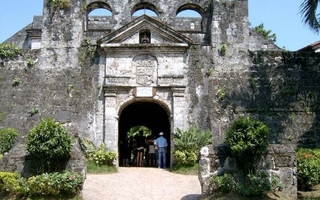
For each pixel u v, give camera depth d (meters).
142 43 23.17
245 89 23.48
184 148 20.91
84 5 24.52
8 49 24.00
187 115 22.70
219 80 23.45
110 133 22.34
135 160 26.11
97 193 14.83
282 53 24.27
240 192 12.97
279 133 22.73
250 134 13.16
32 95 23.22
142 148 25.05
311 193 14.76
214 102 23.03
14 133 21.66
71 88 23.17
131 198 14.20
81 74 23.36
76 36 23.89
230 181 13.23
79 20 24.09
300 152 17.67
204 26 24.86
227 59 23.88
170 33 23.20
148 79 23.00
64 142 13.75
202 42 24.16
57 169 13.82
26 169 13.93
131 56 23.22
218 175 13.62
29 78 23.58
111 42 23.17
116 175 19.09
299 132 22.91
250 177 13.19
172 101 22.83
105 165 20.69
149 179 17.91
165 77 22.94
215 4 24.48
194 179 18.16
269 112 23.14
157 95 22.92
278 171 13.62
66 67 23.59
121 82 22.88
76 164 13.87
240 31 24.33
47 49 23.89
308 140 22.77
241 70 23.83
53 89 23.23
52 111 22.81
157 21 23.20
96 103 22.86
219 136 22.34
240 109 23.05
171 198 14.27
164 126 31.22
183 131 22.06
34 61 23.81
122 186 16.17
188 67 23.34
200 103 22.92
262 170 13.55
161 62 23.16
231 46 24.06
